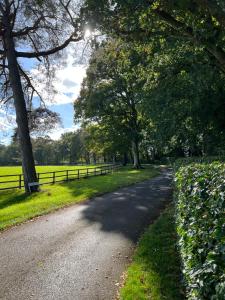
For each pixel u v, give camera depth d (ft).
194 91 60.13
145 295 17.60
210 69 50.03
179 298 17.11
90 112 145.18
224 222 10.21
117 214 41.52
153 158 239.09
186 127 74.02
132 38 43.37
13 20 68.95
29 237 30.30
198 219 13.74
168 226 32.96
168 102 65.41
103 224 35.76
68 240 29.25
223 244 9.26
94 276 20.88
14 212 42.29
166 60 55.93
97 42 52.80
